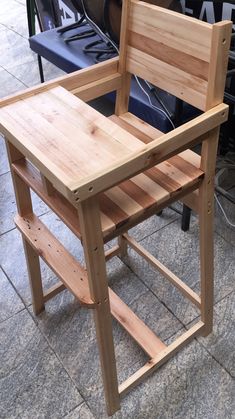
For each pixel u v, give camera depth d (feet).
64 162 2.73
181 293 4.88
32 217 4.01
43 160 2.75
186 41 3.08
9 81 9.35
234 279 5.02
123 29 3.61
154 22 3.31
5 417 3.98
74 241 5.65
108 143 2.88
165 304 4.81
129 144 2.86
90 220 2.76
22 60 10.14
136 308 4.79
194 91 3.19
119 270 5.20
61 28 7.79
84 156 2.77
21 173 3.53
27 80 9.34
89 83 3.73
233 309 4.71
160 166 3.42
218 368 4.21
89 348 4.44
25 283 5.14
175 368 4.22
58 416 3.96
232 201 5.99
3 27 11.97
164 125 5.41
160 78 3.49
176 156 3.52
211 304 4.18
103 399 4.04
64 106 3.27
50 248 3.69
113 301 4.56
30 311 4.83
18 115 3.19
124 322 4.38
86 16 6.79
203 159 3.29
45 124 3.08
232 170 6.47
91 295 3.16
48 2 8.94
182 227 5.62
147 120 5.70
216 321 4.60
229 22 2.78
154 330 4.58
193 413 3.91
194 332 4.31
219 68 2.91
